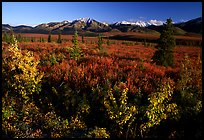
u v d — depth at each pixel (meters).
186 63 15.87
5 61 13.84
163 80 14.99
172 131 10.73
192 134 10.44
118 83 14.08
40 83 13.92
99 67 17.47
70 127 11.34
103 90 12.96
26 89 13.33
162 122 11.10
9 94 13.11
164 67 20.42
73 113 12.45
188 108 11.49
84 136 10.55
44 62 18.14
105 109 11.86
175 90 13.72
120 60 22.25
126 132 10.85
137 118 11.22
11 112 11.65
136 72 16.64
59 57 21.33
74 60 19.70
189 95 12.68
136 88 13.65
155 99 10.62
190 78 14.43
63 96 13.20
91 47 37.28
